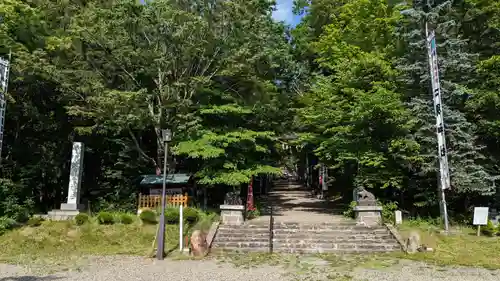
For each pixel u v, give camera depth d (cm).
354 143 1933
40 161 2291
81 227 1642
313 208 2372
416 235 1373
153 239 1524
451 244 1402
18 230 1602
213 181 1919
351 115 1870
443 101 1827
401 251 1362
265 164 2119
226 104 2095
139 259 1273
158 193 2062
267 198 3064
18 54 1836
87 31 1830
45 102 2384
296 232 1538
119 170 2353
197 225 1650
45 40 2034
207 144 1903
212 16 2036
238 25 2002
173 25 1892
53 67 1873
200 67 2141
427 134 1791
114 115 1897
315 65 3008
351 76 1984
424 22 1834
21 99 2250
